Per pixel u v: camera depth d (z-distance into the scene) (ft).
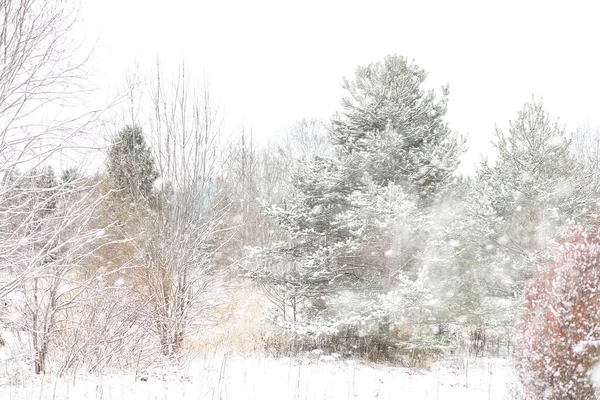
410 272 40.52
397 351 41.96
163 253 34.14
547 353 21.93
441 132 44.93
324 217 43.47
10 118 18.07
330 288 42.22
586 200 52.80
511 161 54.54
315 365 36.88
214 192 38.19
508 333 45.55
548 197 50.03
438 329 42.22
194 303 36.14
